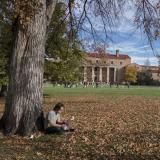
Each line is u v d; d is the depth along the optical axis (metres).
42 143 13.92
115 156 11.84
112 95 61.31
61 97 53.12
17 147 13.14
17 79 15.50
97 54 29.31
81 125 19.91
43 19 15.62
